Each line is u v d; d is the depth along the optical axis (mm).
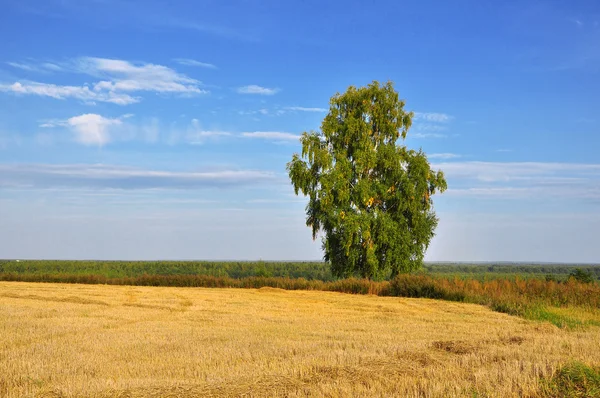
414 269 47531
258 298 33000
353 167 47469
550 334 18094
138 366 12836
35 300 30188
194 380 11422
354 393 10164
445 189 47656
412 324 21078
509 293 31453
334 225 45469
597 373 11203
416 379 11039
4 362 13148
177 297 32906
